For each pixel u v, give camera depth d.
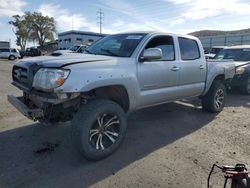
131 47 4.50
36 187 3.20
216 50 17.39
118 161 3.85
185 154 4.10
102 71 3.78
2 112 6.27
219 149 4.30
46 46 67.44
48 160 3.87
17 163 3.77
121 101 4.35
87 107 3.70
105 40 5.18
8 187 3.19
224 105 6.92
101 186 3.22
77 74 3.52
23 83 4.14
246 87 9.04
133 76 4.21
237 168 2.42
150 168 3.65
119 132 4.07
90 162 3.82
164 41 4.98
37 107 3.93
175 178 3.39
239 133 5.06
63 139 4.63
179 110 6.69
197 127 5.39
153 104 4.86
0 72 16.09
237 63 9.11
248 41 46.53
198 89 5.77
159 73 4.69
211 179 3.38
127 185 3.24
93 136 3.80
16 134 4.86
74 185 3.24
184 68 5.26
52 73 3.48
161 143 4.53
